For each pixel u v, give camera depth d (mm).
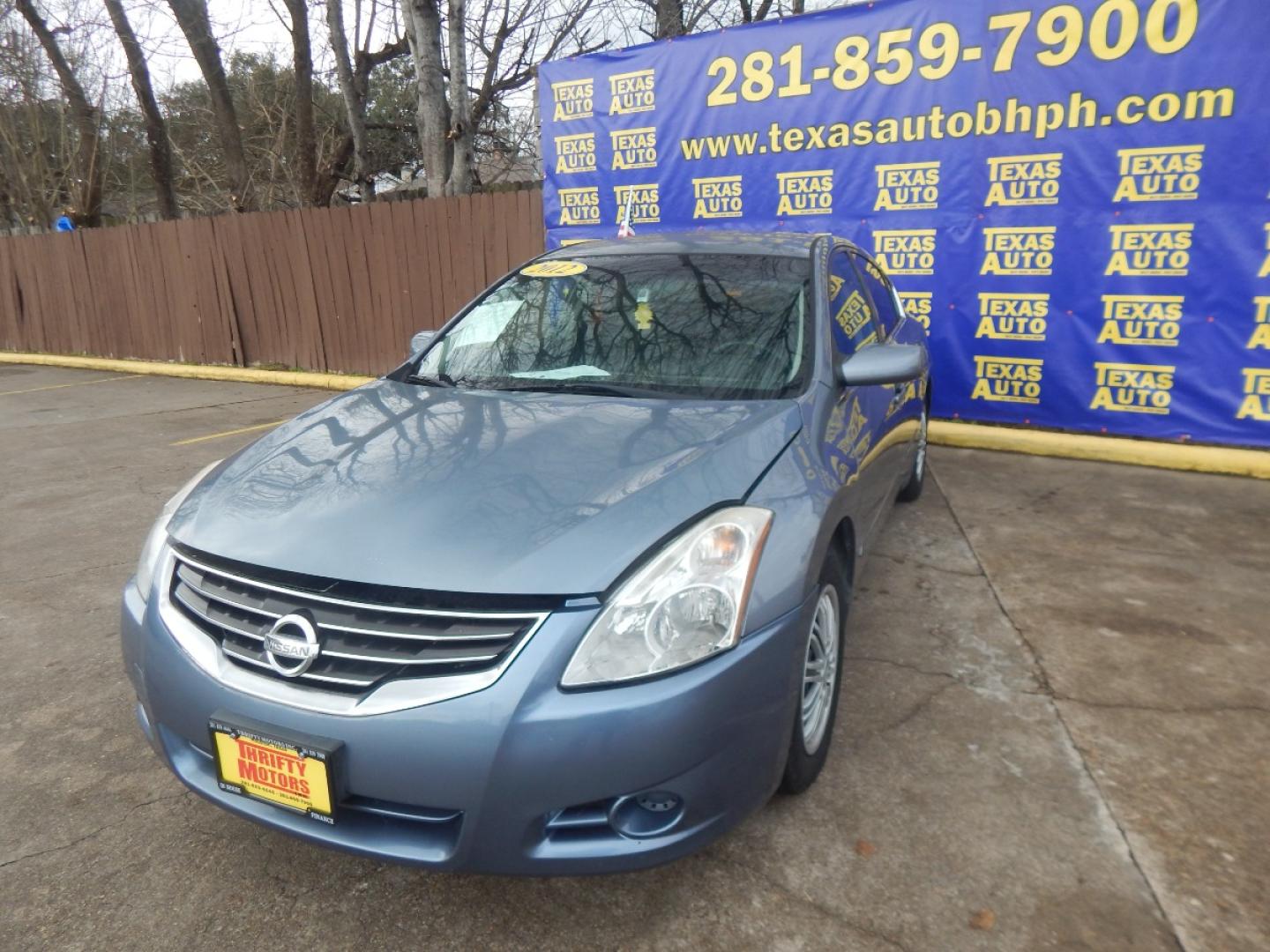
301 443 2664
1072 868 2215
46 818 2545
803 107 6578
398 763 1830
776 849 2314
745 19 15344
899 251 6508
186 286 11188
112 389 10719
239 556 2076
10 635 3766
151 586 2281
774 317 3119
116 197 25750
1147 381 5902
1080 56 5645
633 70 7164
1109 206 5770
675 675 1883
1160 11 5375
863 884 2186
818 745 2533
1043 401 6262
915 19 6070
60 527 5266
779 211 6863
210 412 8875
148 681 2180
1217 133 5387
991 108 5973
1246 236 5438
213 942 2076
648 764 1845
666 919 2104
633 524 2014
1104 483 5465
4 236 13469
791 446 2473
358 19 16000
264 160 20516
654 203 7367
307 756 1860
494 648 1849
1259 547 4324
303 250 9836
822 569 2430
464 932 2092
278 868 2326
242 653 2010
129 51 14812
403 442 2547
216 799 2109
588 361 3098
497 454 2381
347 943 2066
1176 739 2752
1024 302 6172
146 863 2352
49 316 13305
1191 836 2316
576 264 3660
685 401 2770
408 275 9102
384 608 1895
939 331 6496
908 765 2652
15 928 2127
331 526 2098
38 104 18531
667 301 3285
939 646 3393
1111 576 4008
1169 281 5711
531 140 18078
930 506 5098
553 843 1891
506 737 1799
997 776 2590
